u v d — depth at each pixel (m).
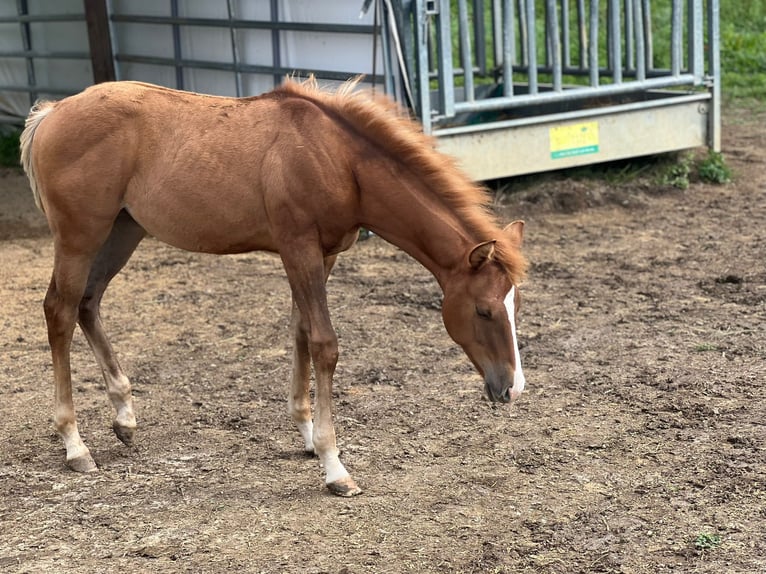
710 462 4.09
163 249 7.87
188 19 9.52
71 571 3.36
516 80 10.98
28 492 3.98
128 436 4.38
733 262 7.02
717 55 9.28
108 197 4.01
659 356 5.34
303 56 8.54
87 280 4.26
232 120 3.91
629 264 7.09
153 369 5.39
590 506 3.76
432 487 3.94
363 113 3.80
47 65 11.46
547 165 8.58
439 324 6.05
